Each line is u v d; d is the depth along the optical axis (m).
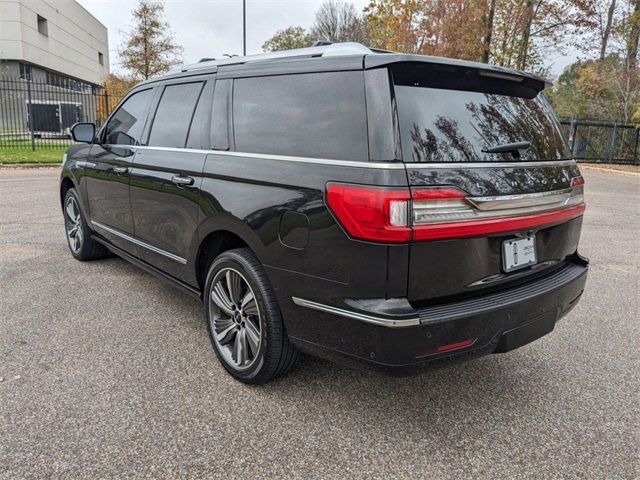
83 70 54.09
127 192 3.98
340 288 2.28
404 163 2.13
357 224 2.17
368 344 2.21
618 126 21.12
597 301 4.55
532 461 2.34
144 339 3.47
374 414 2.67
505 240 2.48
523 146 2.51
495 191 2.33
